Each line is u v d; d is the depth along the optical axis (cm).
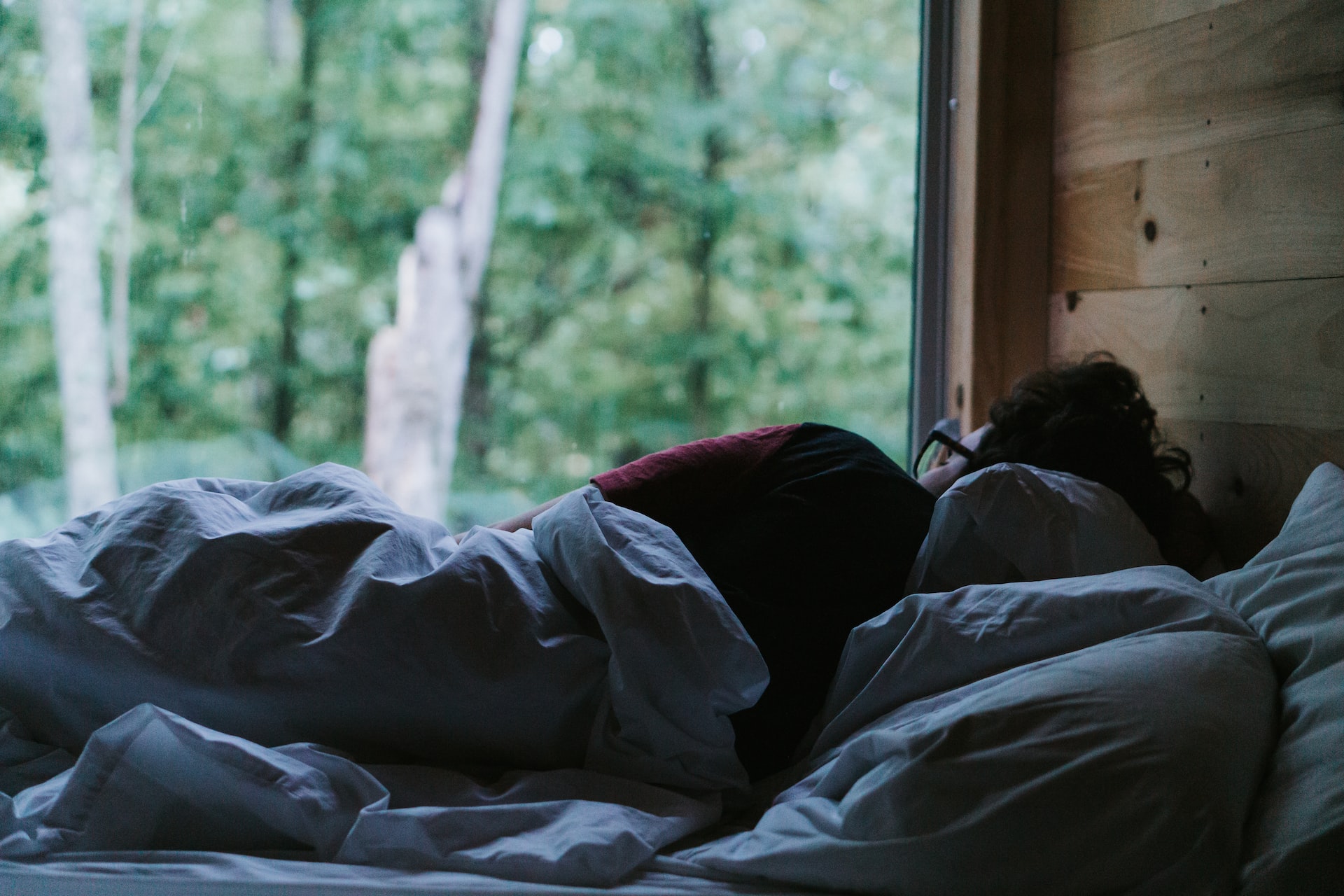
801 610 105
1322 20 120
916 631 97
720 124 280
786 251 272
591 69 291
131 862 76
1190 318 143
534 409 298
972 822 72
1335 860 67
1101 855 70
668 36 284
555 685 91
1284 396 126
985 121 175
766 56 274
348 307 290
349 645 88
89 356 223
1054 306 176
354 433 289
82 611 89
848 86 252
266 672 88
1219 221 137
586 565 95
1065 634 92
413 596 91
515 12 292
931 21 187
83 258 220
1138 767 71
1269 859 69
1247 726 77
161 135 242
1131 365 157
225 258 260
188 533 94
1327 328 119
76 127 217
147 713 79
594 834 78
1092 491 113
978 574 114
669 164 287
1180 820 69
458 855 78
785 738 101
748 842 81
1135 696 76
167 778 80
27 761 90
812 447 119
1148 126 152
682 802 89
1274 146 128
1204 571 130
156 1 239
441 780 88
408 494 293
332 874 75
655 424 294
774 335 274
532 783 88
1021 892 71
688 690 90
